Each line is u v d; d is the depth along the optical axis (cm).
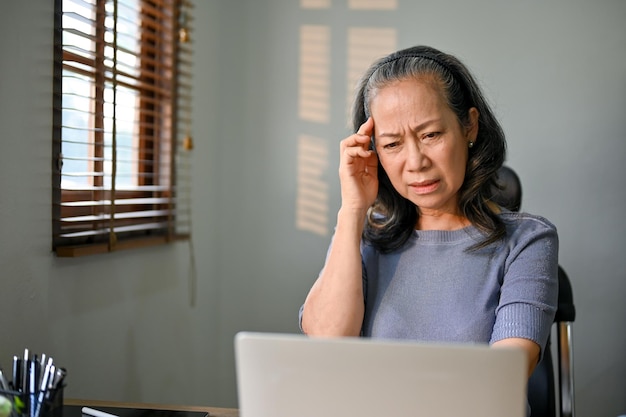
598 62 295
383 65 139
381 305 140
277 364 90
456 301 134
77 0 187
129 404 145
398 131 134
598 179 296
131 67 229
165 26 258
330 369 88
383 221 146
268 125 318
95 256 205
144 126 251
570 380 184
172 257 264
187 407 143
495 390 84
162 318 255
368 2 310
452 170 132
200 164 291
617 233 295
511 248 134
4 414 107
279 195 317
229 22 318
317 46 314
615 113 295
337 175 312
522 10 299
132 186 243
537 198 300
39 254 176
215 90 304
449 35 304
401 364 86
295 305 317
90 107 208
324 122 313
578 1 296
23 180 169
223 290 319
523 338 121
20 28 166
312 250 315
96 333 206
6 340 164
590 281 297
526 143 300
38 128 175
